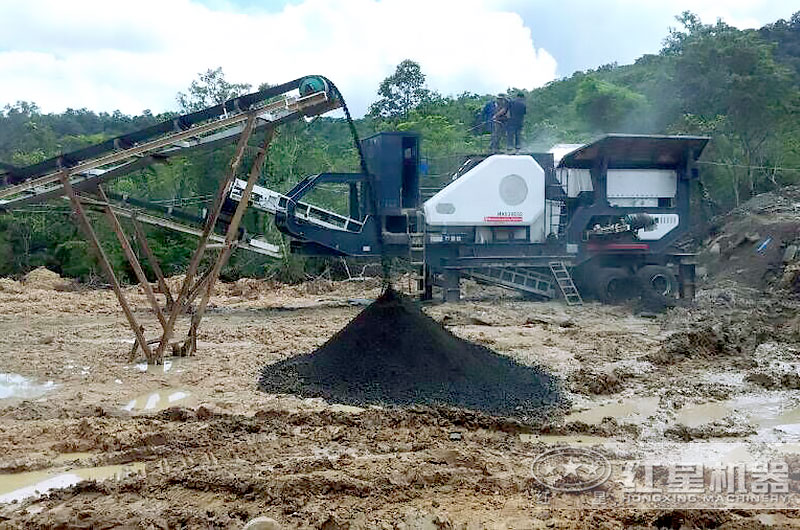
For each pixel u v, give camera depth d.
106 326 17.50
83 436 8.24
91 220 35.38
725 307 19.00
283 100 12.65
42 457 7.61
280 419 8.82
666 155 21.84
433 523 5.75
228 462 7.25
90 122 72.06
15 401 10.03
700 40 41.16
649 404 9.99
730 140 38.41
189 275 12.68
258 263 34.38
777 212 29.78
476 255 21.25
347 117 14.27
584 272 22.14
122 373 11.64
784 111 37.75
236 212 13.23
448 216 20.75
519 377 10.73
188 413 9.02
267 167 34.62
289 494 6.35
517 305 20.72
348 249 20.12
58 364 12.42
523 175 21.22
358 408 9.30
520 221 21.23
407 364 10.33
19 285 28.59
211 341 14.80
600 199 21.55
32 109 70.56
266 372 11.36
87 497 6.45
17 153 45.31
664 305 19.58
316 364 11.05
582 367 12.09
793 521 5.98
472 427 8.72
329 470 6.96
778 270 24.52
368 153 20.55
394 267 26.08
